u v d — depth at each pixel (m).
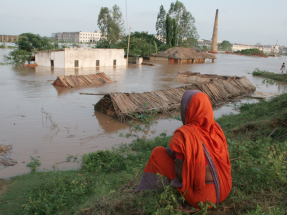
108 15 55.06
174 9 66.06
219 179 2.46
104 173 6.78
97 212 3.22
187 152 2.37
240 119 10.93
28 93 17.22
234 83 20.75
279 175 3.43
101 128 11.30
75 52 32.47
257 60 67.00
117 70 33.22
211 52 90.88
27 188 6.01
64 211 4.64
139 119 12.72
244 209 2.88
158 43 64.25
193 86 17.31
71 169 7.46
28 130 10.58
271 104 12.22
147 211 2.87
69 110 13.71
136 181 4.15
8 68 30.02
